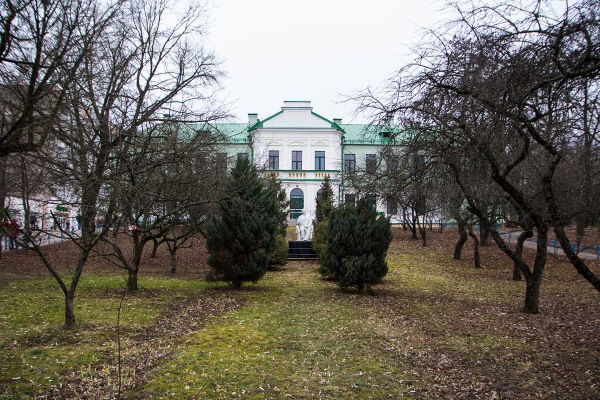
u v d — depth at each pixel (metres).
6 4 6.21
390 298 13.26
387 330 9.14
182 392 5.57
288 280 17.33
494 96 5.96
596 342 8.28
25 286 13.74
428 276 19.09
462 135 7.63
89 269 19.33
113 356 6.97
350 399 5.53
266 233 14.12
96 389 5.63
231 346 7.66
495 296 13.99
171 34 13.86
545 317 10.59
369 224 13.79
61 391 5.57
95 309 10.45
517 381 6.25
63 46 7.72
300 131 45.22
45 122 7.08
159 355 7.05
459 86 7.02
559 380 6.29
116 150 10.16
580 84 5.51
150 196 12.18
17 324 8.84
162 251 26.59
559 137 6.89
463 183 11.02
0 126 7.41
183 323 9.43
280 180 33.03
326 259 14.34
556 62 5.45
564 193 12.26
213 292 13.88
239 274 13.91
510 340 8.42
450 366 6.89
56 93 7.86
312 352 7.48
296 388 5.83
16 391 5.51
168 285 15.09
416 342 8.23
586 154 7.79
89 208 9.02
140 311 10.50
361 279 13.69
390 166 10.06
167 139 11.53
